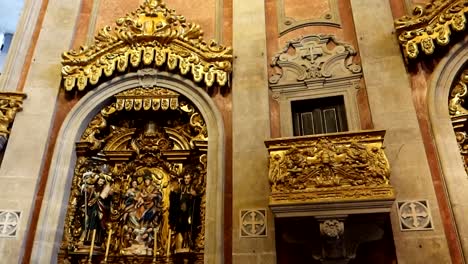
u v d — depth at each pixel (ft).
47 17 28.14
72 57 25.84
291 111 23.80
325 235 17.10
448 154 19.77
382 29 24.21
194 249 21.54
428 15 22.74
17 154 23.03
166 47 25.95
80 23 28.63
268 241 19.69
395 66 22.71
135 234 22.98
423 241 18.19
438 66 22.08
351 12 25.85
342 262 17.98
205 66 24.94
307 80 24.22
